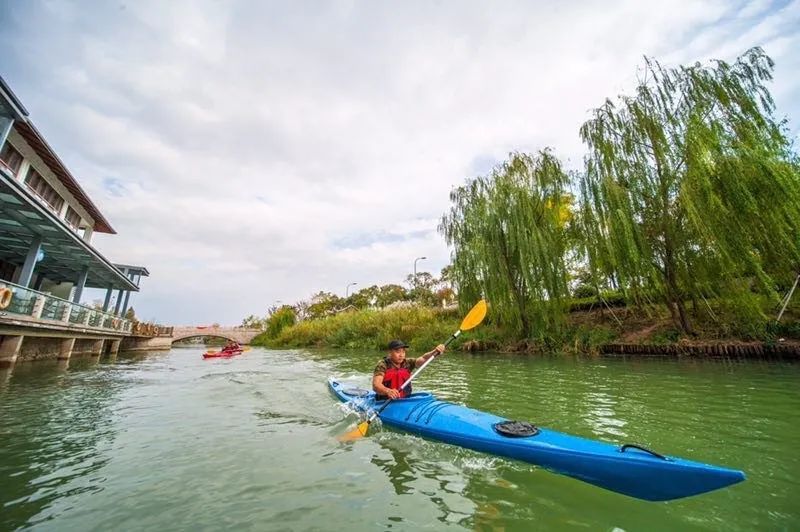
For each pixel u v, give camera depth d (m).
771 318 12.03
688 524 2.56
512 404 6.29
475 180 19.58
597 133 14.27
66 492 3.05
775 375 8.26
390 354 5.58
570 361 12.54
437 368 11.92
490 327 19.08
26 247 16.94
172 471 3.48
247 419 5.46
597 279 14.97
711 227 11.42
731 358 11.41
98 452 4.01
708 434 4.44
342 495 2.97
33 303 11.39
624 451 3.18
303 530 2.48
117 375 10.66
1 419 5.36
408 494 2.99
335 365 14.82
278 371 12.38
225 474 3.40
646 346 13.23
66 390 7.80
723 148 11.59
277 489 3.08
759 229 11.11
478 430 4.04
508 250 17.08
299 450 4.05
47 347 13.65
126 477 3.34
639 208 13.45
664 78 13.05
